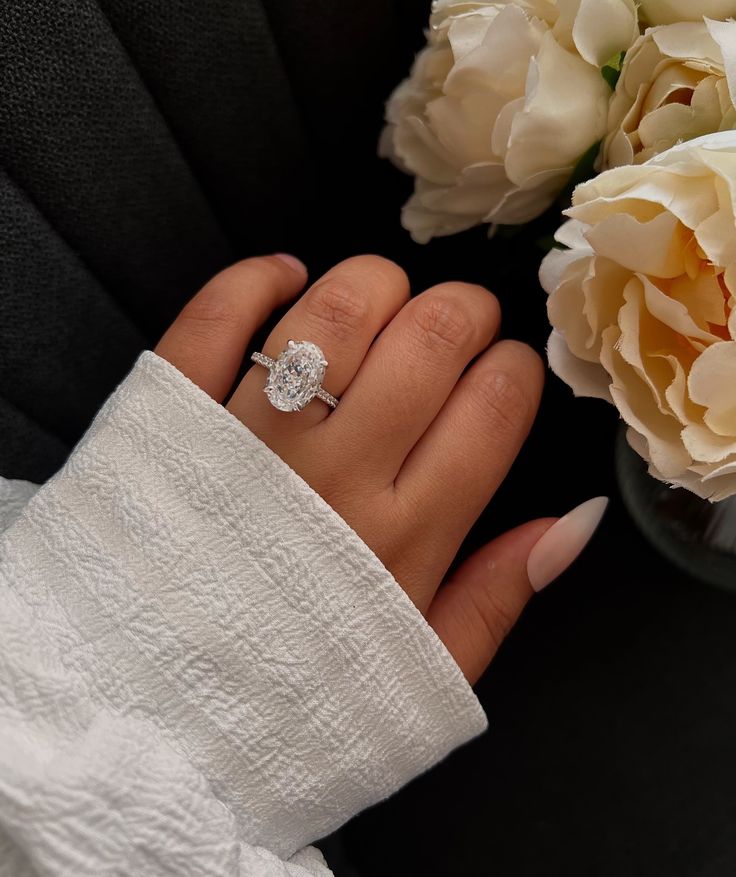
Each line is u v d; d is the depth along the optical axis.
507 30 0.16
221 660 0.17
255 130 0.22
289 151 0.23
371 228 0.27
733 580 0.24
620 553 0.27
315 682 0.17
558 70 0.16
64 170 0.19
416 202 0.20
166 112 0.20
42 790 0.15
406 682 0.18
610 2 0.16
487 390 0.19
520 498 0.26
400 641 0.18
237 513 0.17
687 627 0.26
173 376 0.18
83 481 0.17
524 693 0.27
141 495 0.17
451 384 0.18
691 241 0.15
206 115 0.21
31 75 0.18
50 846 0.15
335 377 0.18
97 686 0.16
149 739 0.16
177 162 0.21
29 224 0.19
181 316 0.19
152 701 0.17
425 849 0.26
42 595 0.17
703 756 0.26
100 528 0.17
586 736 0.26
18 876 0.15
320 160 0.25
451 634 0.20
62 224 0.20
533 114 0.16
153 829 0.15
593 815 0.26
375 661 0.17
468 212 0.19
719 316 0.15
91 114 0.19
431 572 0.19
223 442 0.17
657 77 0.16
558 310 0.16
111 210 0.20
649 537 0.25
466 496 0.19
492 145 0.17
